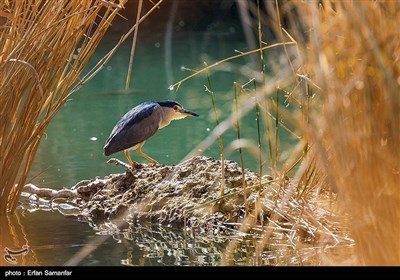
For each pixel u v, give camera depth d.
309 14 7.87
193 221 12.02
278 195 11.39
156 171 13.55
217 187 12.42
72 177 15.07
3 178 12.55
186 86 24.94
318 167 11.07
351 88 7.52
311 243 10.79
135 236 11.67
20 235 11.70
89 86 25.22
